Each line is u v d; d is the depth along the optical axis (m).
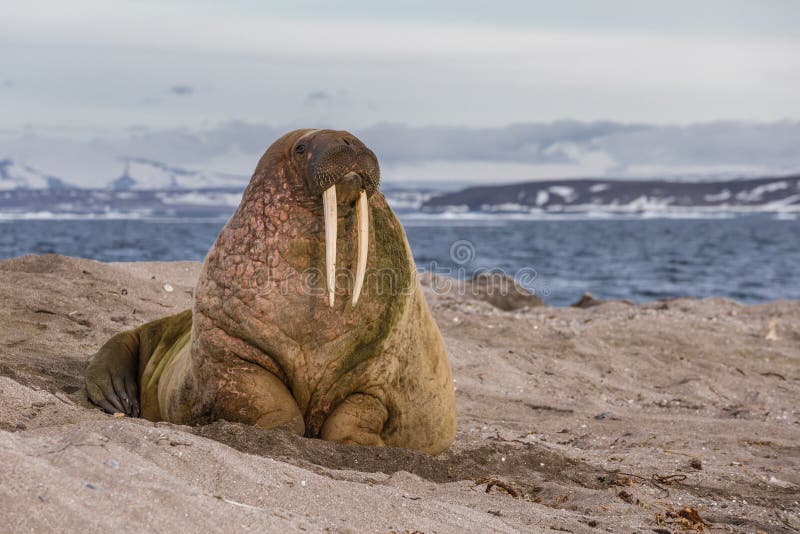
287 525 10.37
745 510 16.22
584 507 14.95
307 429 16.81
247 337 15.98
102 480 10.41
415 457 16.45
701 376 33.25
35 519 9.07
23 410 15.09
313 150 15.41
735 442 23.58
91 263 33.28
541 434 23.52
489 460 18.17
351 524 11.12
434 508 12.38
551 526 13.00
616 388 31.16
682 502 16.53
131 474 10.76
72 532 9.04
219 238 16.52
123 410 19.42
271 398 16.19
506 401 27.69
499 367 31.75
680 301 51.06
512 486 16.14
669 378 33.00
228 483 11.73
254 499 11.45
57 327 25.77
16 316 26.09
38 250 130.38
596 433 24.14
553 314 45.09
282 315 15.83
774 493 18.19
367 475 14.33
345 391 16.48
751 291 89.50
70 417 15.08
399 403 17.11
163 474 11.16
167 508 10.02
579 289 88.00
